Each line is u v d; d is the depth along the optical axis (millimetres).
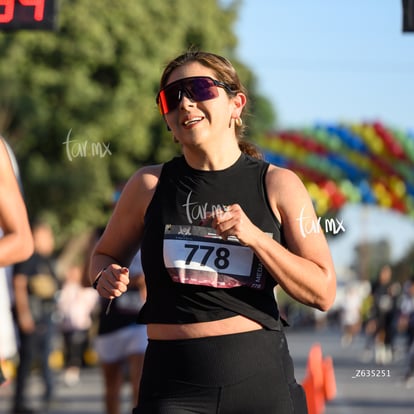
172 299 8719
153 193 9078
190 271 8688
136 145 53906
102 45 54875
